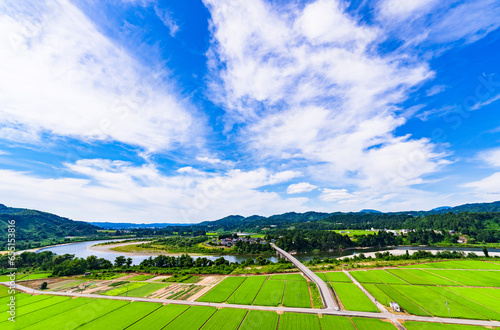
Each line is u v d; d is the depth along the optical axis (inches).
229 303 3216.0
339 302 3147.1
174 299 3440.0
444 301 3100.4
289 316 2760.8
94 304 3299.7
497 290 3496.6
